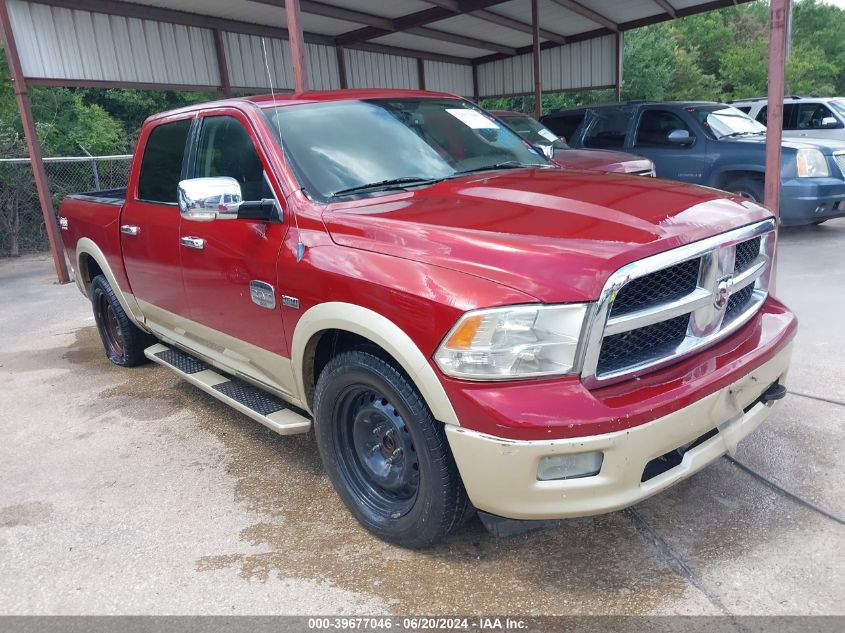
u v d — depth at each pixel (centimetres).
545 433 215
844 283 627
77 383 524
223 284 346
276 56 1250
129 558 288
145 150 438
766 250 294
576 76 1521
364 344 275
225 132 358
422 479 254
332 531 299
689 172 890
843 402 380
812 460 324
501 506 230
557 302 217
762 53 4644
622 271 219
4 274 1108
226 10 1077
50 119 2262
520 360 220
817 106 1165
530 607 241
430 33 1345
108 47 999
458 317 225
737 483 309
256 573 272
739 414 260
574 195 280
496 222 255
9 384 532
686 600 238
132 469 371
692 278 249
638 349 240
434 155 352
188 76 1113
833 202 828
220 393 369
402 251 254
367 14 1179
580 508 224
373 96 378
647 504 299
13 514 330
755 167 824
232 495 337
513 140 408
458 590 254
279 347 315
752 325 287
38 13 912
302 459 372
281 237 304
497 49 1541
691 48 5012
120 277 473
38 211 1424
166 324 435
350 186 314
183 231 372
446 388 230
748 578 247
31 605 261
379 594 254
